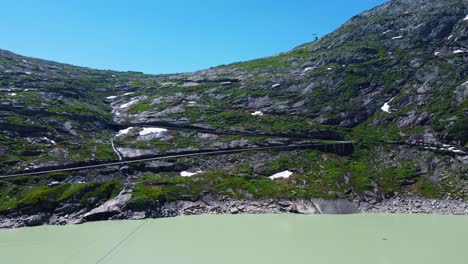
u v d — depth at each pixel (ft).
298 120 374.43
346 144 307.17
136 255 149.69
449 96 334.24
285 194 244.01
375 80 399.24
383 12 591.37
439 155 278.05
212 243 165.07
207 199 244.42
